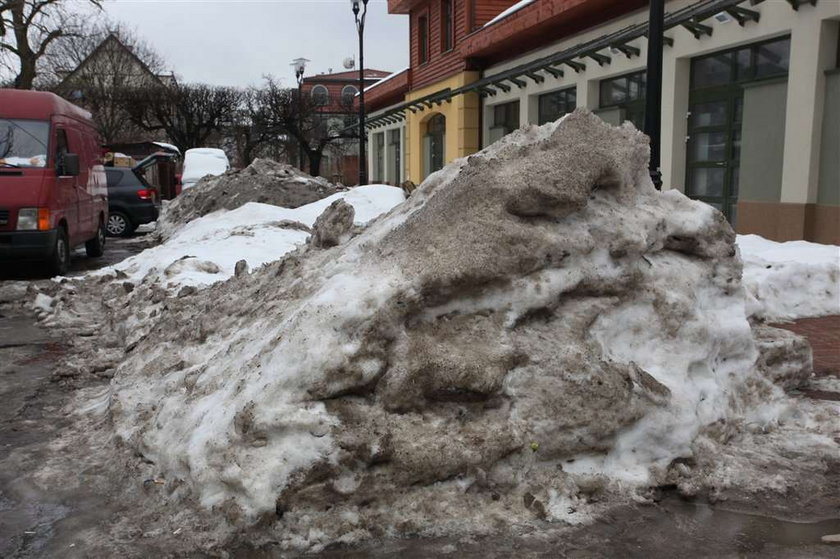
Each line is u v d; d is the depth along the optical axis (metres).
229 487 3.31
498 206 3.92
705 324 4.17
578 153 4.16
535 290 3.81
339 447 3.28
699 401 4.04
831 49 10.42
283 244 10.28
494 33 18.91
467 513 3.38
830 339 6.81
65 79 40.97
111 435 4.32
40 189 11.21
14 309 9.06
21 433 4.66
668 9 13.05
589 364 3.74
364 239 4.48
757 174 11.74
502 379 3.60
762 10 11.18
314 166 41.72
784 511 3.55
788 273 8.07
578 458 3.68
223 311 4.98
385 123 32.66
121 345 6.81
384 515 3.31
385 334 3.54
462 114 22.36
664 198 4.54
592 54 14.75
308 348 3.43
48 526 3.42
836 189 10.40
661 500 3.63
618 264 4.10
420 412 3.50
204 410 3.69
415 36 27.38
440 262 3.71
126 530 3.35
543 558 3.13
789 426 4.50
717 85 12.62
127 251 17.33
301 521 3.24
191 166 23.27
